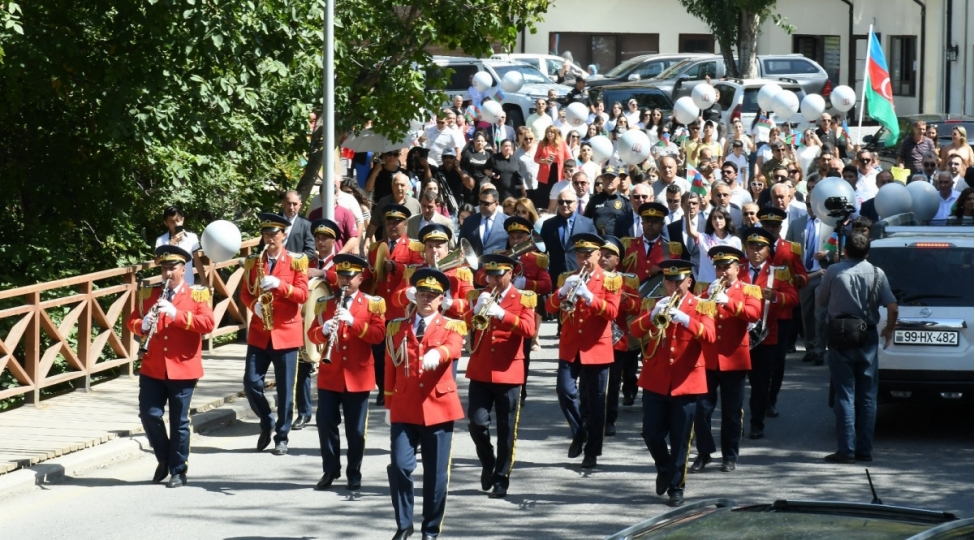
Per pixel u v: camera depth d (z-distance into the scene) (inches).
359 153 930.7
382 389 539.2
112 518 384.8
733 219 636.7
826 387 571.5
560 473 437.7
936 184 663.1
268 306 454.6
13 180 686.5
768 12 1485.0
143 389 420.5
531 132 911.7
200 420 504.1
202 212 771.4
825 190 572.7
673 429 396.2
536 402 548.4
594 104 1210.6
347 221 625.0
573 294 425.4
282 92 667.4
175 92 612.7
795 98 1029.8
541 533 369.1
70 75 633.6
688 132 1020.5
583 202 689.0
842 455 445.4
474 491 416.8
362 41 722.8
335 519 384.2
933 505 388.8
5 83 640.4
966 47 1481.3
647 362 402.3
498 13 716.0
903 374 454.9
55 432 473.1
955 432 492.4
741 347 433.1
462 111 1194.0
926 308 456.4
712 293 423.2
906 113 1674.5
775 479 425.4
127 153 685.3
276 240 465.4
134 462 456.1
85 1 605.6
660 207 523.2
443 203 798.5
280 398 464.8
